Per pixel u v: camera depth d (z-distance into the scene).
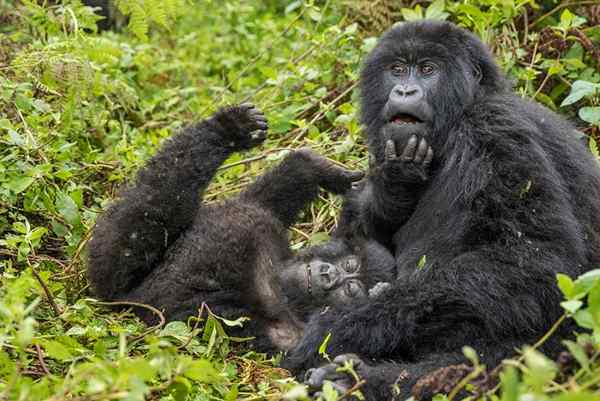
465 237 9.46
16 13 15.09
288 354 9.66
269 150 13.42
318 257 11.02
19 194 11.68
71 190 11.76
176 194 10.49
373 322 9.09
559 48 13.59
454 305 8.93
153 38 18.03
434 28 10.61
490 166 9.41
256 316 10.32
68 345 8.54
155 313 10.22
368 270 10.77
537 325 8.89
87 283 10.87
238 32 18.33
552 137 10.06
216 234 10.61
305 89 14.91
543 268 8.80
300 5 16.84
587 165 10.27
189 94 16.30
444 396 7.52
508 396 6.05
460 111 10.23
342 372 8.55
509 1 13.40
